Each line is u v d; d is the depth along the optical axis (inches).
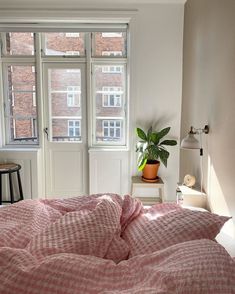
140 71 140.9
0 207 66.2
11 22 140.6
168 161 146.3
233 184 79.4
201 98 109.1
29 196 148.7
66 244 47.5
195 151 117.8
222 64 87.0
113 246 53.0
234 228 77.9
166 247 50.6
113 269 41.9
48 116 150.6
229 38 81.7
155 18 137.6
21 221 56.6
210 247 44.0
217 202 92.0
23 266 39.1
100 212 56.8
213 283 37.1
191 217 56.8
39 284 36.8
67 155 153.1
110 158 147.6
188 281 36.9
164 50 139.6
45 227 54.5
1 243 48.9
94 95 149.9
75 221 53.1
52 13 135.9
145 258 44.9
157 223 57.3
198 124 113.3
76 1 135.0
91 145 151.9
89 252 48.1
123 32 143.3
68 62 147.1
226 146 84.4
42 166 152.6
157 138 134.3
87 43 144.5
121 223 62.6
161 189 136.6
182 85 140.8
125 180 149.0
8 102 151.3
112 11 136.3
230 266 39.9
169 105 143.1
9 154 145.6
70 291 36.9
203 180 107.3
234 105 78.5
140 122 144.2
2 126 150.6
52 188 154.7
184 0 134.3
